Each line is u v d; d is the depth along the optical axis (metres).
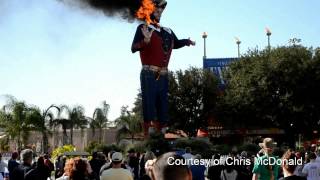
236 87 54.31
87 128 64.12
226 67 60.31
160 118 34.16
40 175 10.42
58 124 58.53
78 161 8.32
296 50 53.19
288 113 51.94
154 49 33.78
